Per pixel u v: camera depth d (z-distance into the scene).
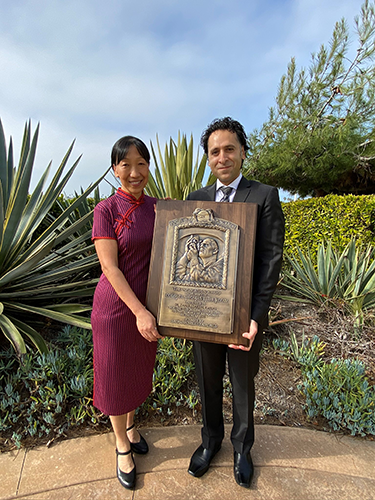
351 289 3.73
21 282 2.94
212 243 1.53
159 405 2.33
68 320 2.50
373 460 1.98
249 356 1.63
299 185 11.68
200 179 5.03
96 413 2.20
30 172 2.62
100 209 1.65
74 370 2.36
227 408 2.38
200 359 1.73
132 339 1.69
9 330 2.20
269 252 1.59
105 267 1.58
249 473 1.74
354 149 8.93
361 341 3.16
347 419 2.20
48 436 2.07
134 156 1.63
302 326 3.43
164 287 1.56
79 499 1.66
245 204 1.52
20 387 2.31
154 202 1.85
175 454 1.96
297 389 2.58
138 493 1.69
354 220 4.67
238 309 1.49
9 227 2.66
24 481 1.76
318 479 1.81
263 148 10.70
